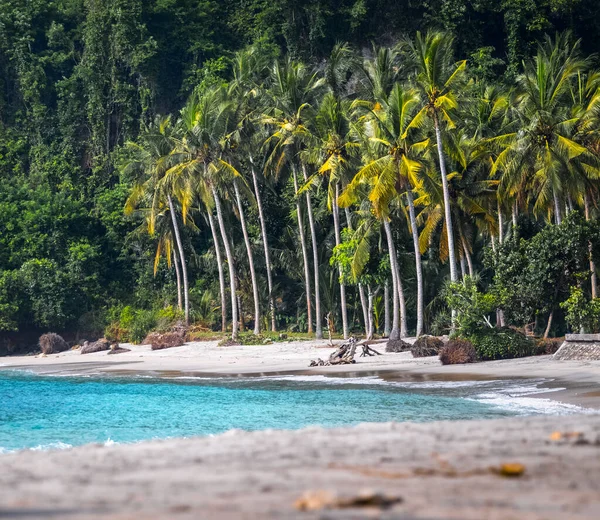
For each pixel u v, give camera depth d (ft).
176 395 105.19
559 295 144.05
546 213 187.83
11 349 268.41
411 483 19.24
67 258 280.31
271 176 243.81
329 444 27.86
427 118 158.92
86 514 15.53
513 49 275.59
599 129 156.15
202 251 289.53
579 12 289.12
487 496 17.37
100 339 240.94
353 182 164.35
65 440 64.18
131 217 289.33
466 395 88.94
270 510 15.58
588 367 109.29
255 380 123.75
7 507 16.76
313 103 210.79
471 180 172.14
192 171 205.98
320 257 238.68
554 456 23.90
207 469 22.53
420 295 165.07
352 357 146.72
